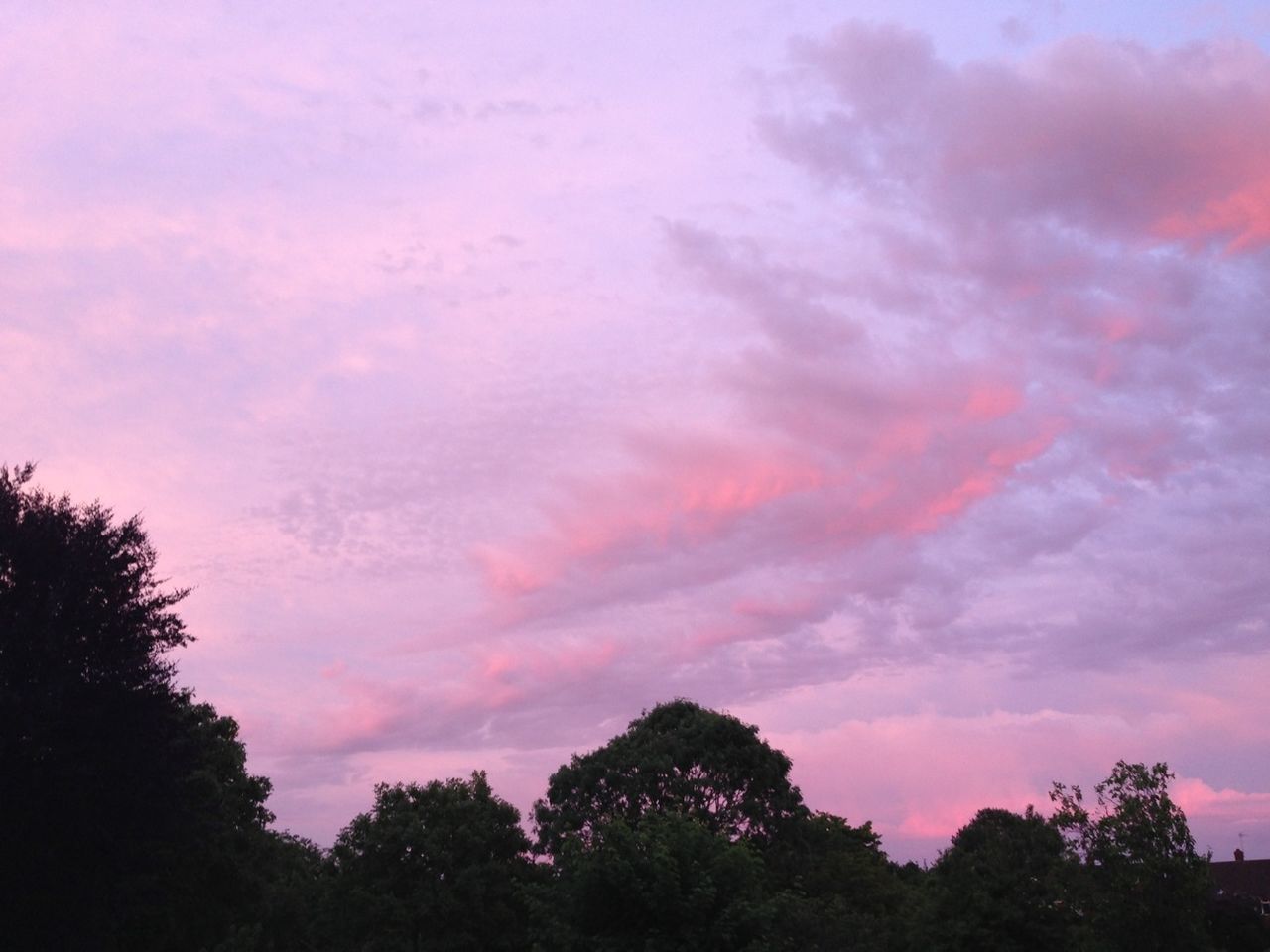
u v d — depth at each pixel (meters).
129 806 30.39
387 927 48.53
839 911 36.16
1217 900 63.31
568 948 26.58
